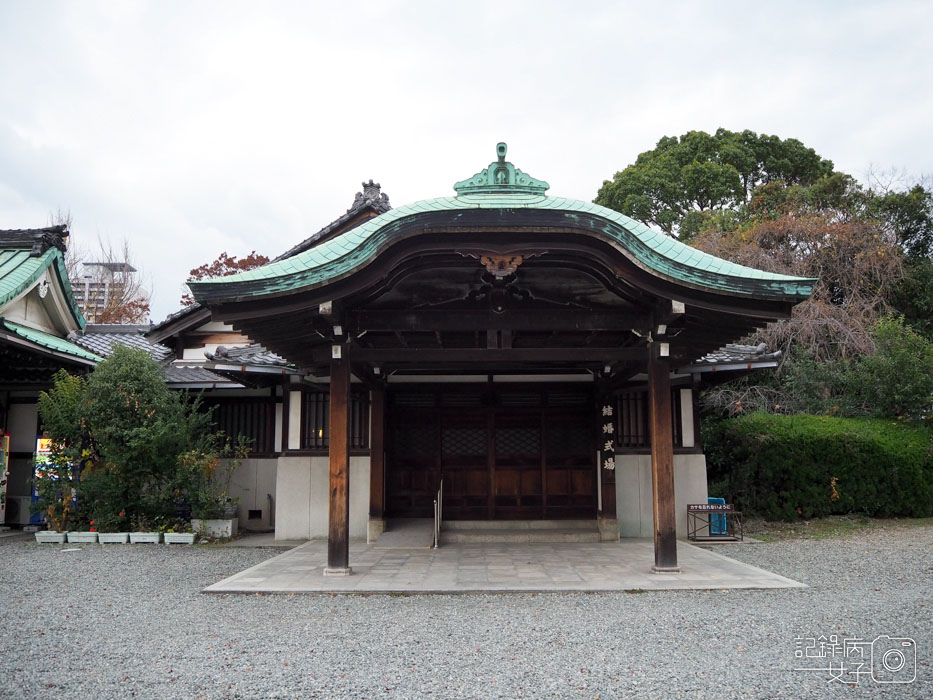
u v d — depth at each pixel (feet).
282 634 20.68
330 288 25.95
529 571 29.94
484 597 25.50
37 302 53.01
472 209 24.90
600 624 21.43
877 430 52.95
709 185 96.32
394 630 20.97
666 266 25.54
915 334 59.82
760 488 50.60
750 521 49.52
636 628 20.92
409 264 27.55
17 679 16.96
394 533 39.58
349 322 28.73
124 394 41.83
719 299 26.35
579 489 41.65
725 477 52.44
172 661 18.25
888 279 68.64
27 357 48.55
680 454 43.27
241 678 16.81
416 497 42.39
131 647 19.62
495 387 42.39
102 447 42.04
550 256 27.40
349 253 25.23
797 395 61.77
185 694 15.80
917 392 54.60
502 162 31.63
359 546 38.14
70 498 44.47
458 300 28.60
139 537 42.42
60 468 43.32
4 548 40.50
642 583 27.12
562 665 17.58
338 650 18.98
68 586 28.99
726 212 87.92
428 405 42.78
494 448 42.24
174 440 42.63
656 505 29.81
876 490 50.98
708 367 40.40
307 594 26.32
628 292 27.96
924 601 24.47
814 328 63.57
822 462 50.93
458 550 36.29
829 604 24.02
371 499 40.19
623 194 100.32
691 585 26.73
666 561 29.32
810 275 68.69
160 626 21.95
